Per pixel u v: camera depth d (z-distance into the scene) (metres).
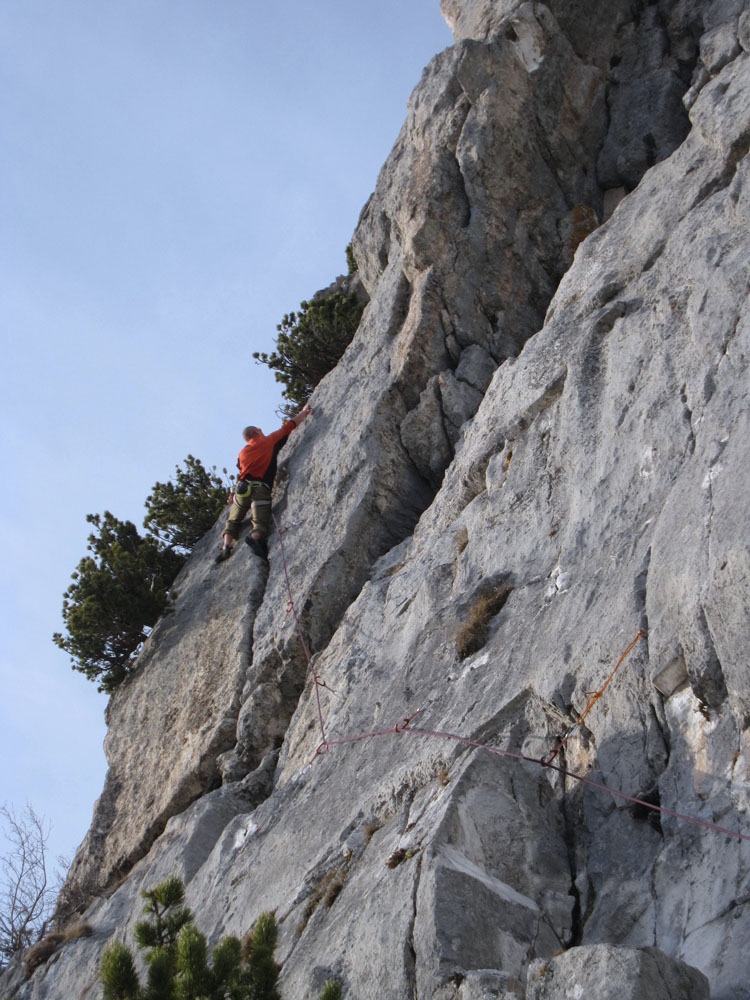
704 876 6.17
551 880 6.89
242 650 12.75
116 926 11.88
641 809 6.78
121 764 13.95
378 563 11.96
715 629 6.57
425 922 6.45
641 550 7.91
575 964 5.43
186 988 6.28
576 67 13.34
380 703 9.80
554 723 7.69
